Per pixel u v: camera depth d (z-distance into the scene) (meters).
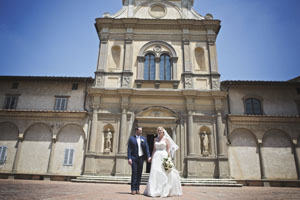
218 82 21.94
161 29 24.12
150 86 21.84
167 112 20.88
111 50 23.39
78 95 22.66
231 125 21.00
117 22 24.03
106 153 19.66
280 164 20.20
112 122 20.56
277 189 15.05
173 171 7.75
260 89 22.95
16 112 21.08
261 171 20.00
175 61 22.83
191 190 11.90
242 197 8.51
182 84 21.97
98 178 17.80
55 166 20.03
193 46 23.59
